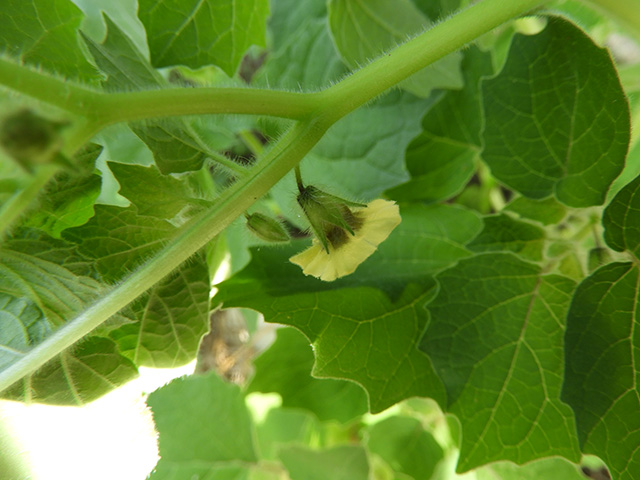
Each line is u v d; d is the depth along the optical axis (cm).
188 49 12
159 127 9
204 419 18
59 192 9
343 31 15
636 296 10
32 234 9
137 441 10
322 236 9
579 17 16
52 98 7
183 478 17
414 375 12
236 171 9
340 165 16
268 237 10
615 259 11
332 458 18
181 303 11
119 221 10
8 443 10
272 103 8
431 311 11
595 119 10
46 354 9
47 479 10
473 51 15
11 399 10
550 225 12
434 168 16
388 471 18
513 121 11
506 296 11
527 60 10
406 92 16
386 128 16
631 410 9
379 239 9
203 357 21
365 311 12
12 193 7
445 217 14
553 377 11
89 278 10
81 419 10
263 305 12
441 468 18
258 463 18
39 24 10
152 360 11
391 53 9
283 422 21
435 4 16
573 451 11
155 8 11
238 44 12
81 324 9
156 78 11
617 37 20
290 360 17
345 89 9
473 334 11
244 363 22
